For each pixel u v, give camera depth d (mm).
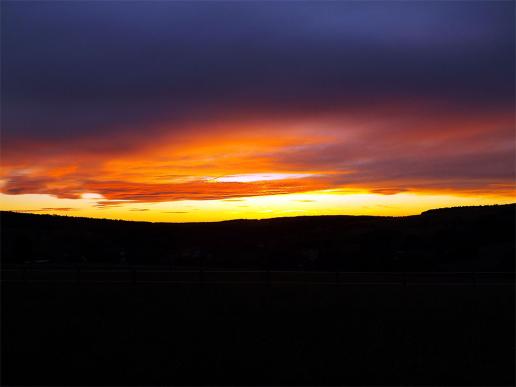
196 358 12078
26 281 24172
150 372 11055
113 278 26281
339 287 23562
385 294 21562
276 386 10336
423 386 10328
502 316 17000
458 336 14258
